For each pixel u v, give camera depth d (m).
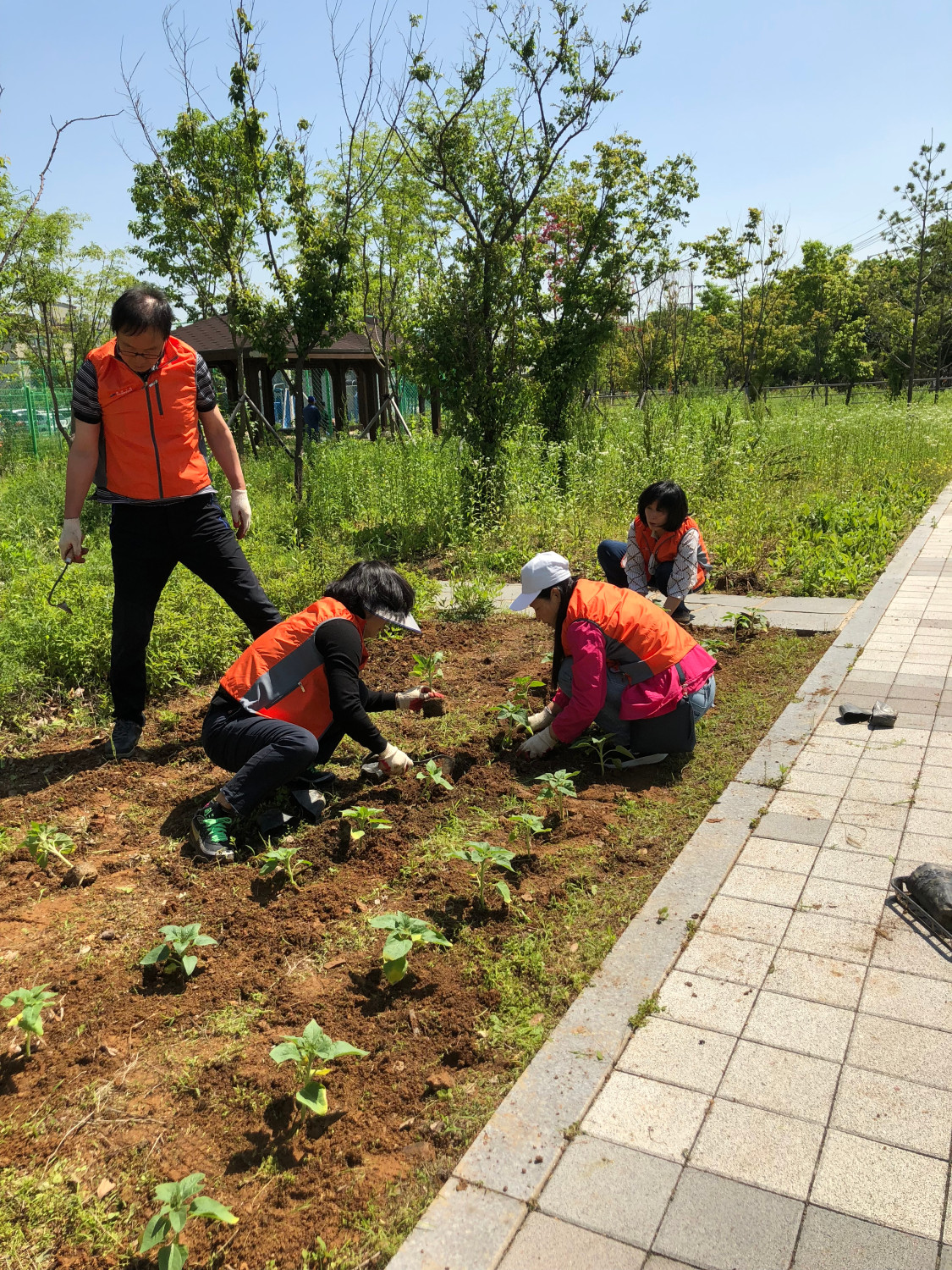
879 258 31.16
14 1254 1.92
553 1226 1.87
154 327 4.03
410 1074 2.34
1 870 3.44
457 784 3.86
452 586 7.43
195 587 6.57
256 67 10.62
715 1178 1.97
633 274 14.63
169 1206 1.84
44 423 24.48
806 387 41.03
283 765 3.42
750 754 4.02
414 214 16.73
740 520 8.75
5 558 8.38
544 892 3.05
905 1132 2.05
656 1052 2.34
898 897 2.88
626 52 9.72
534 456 10.84
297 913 3.04
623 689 3.85
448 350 10.35
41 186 6.13
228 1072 2.38
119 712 4.50
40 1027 2.41
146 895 3.22
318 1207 1.98
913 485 10.93
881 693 4.61
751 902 2.94
